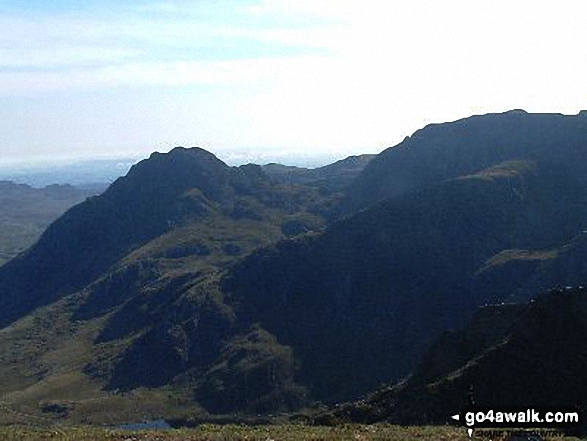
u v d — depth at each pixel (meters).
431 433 40.69
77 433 41.94
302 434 40.38
